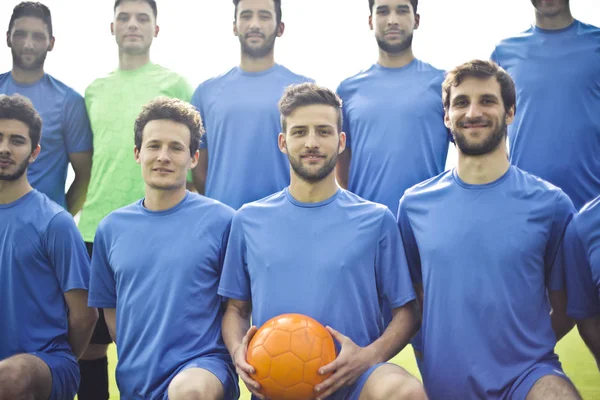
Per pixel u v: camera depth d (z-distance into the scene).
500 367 2.56
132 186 3.71
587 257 2.71
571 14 3.52
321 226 2.72
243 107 3.63
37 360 2.84
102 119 3.81
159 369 2.71
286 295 2.64
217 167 3.66
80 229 3.76
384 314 3.01
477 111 2.67
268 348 2.37
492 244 2.62
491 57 3.68
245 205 2.88
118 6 3.89
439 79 3.58
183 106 3.00
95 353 3.58
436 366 2.65
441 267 2.67
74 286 3.06
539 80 3.44
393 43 3.61
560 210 2.68
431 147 3.50
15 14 3.81
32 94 3.85
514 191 2.70
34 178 3.76
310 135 2.68
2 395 2.63
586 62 3.41
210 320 2.83
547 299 2.72
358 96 3.66
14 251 3.02
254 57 3.73
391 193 3.45
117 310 2.89
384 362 2.57
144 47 3.92
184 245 2.85
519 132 3.47
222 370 2.65
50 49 3.93
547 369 2.51
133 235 2.91
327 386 2.36
